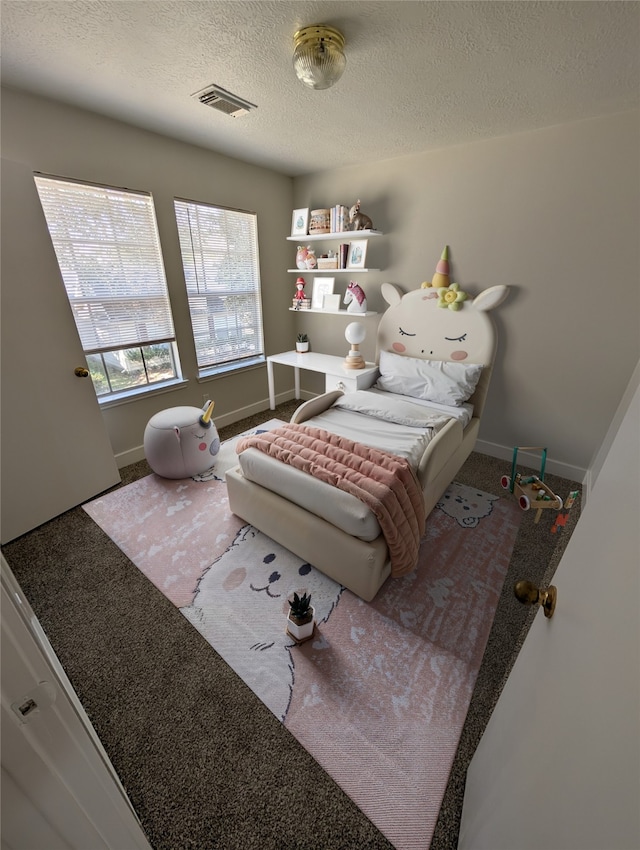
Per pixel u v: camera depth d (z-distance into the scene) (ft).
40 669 1.23
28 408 6.26
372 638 4.71
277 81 5.28
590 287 7.10
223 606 5.16
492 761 2.57
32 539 6.38
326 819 3.16
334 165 9.57
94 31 4.21
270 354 12.14
